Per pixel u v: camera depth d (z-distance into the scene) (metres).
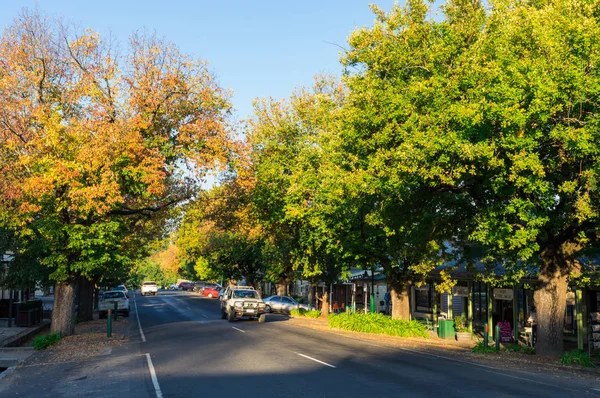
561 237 18.38
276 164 30.25
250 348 18.84
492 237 16.72
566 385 12.73
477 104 14.40
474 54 15.54
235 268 61.81
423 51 16.75
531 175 14.95
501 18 15.92
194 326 29.41
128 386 12.18
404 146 15.70
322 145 27.06
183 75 23.98
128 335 25.38
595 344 20.55
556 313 18.97
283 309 46.59
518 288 28.25
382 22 18.30
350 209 24.55
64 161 20.17
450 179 15.66
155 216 28.33
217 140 23.88
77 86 22.48
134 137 21.25
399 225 21.08
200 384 12.12
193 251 65.94
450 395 10.85
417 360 16.66
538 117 14.14
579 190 15.48
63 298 24.58
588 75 13.95
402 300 28.70
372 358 16.70
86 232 22.25
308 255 35.69
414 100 16.56
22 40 21.95
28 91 21.91
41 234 22.23
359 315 28.80
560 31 14.23
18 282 29.06
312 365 14.92
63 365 16.34
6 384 13.42
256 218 32.25
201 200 27.23
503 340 25.67
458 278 30.38
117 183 21.02
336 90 30.61
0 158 21.05
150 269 127.38
